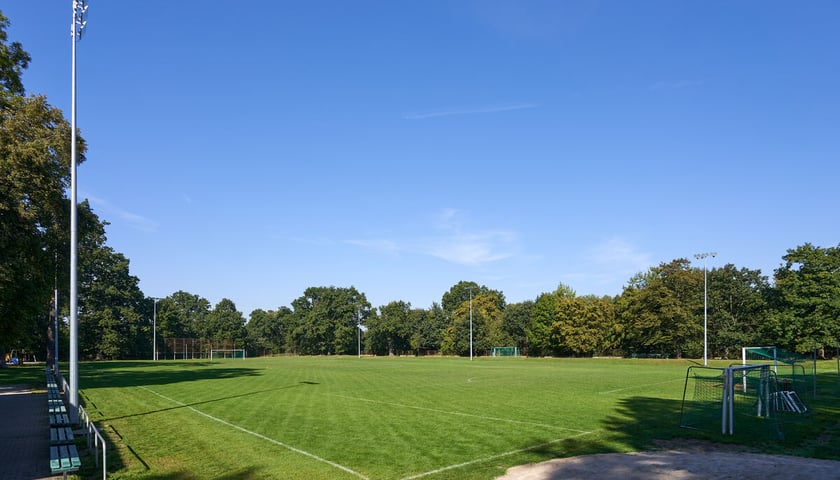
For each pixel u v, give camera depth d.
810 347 60.12
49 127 32.03
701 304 75.50
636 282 88.94
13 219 28.42
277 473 12.50
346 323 134.38
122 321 96.50
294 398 27.94
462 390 32.28
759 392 21.69
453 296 157.00
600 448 15.17
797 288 62.81
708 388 32.38
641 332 76.69
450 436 16.98
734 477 11.55
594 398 27.55
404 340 125.44
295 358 109.81
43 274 31.91
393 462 13.52
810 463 12.80
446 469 12.83
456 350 113.50
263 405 24.92
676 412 22.16
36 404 25.98
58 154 31.59
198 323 138.25
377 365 69.31
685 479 11.45
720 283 77.31
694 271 77.56
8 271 27.67
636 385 35.44
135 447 15.41
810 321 60.41
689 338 74.88
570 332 88.94
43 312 36.06
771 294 71.00
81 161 33.19
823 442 15.91
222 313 135.88
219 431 17.94
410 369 57.97
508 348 107.31
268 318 149.38
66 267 34.31
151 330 108.75
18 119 29.89
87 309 93.56
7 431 18.52
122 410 23.44
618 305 88.44
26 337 36.25
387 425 19.12
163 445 15.67
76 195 19.53
